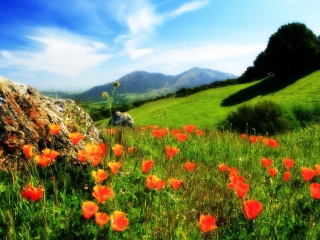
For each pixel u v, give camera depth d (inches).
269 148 343.0
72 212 121.5
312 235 130.4
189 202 151.5
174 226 120.3
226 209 148.1
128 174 166.1
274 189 183.8
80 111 223.0
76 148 185.6
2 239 103.7
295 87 2202.3
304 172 169.2
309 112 1526.8
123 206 133.9
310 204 162.9
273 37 2600.9
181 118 2190.0
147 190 151.7
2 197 120.9
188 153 277.1
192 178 183.8
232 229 135.5
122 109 3602.4
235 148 323.6
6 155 159.2
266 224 139.6
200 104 2522.1
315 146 376.2
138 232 119.6
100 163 166.4
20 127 167.8
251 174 220.1
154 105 3213.6
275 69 2635.3
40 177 156.1
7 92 171.5
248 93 2514.8
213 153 295.0
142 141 303.9
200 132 396.8
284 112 1513.3
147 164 142.9
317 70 2428.6
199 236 123.5
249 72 3481.8
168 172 181.8
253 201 118.5
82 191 148.3
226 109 2230.6
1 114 163.6
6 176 147.0
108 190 112.8
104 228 116.2
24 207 125.2
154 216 131.2
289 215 151.7
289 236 132.3
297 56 2484.0
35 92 194.9
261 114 1143.6
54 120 185.9
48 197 138.6
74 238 112.0
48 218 117.1
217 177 198.5
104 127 275.1
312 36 2541.8
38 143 172.2
